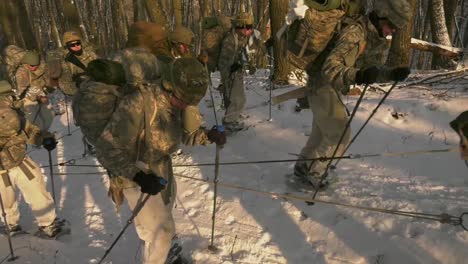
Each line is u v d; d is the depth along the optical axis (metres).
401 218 3.60
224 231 4.00
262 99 7.49
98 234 4.31
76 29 14.28
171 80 2.54
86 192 5.37
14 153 4.01
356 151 5.17
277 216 4.09
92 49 6.27
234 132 6.32
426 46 8.04
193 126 2.83
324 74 3.44
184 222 4.25
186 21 17.42
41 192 4.20
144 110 2.57
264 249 3.68
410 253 3.27
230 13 19.44
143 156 2.69
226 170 5.24
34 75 6.04
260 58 11.33
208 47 6.00
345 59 3.39
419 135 5.30
